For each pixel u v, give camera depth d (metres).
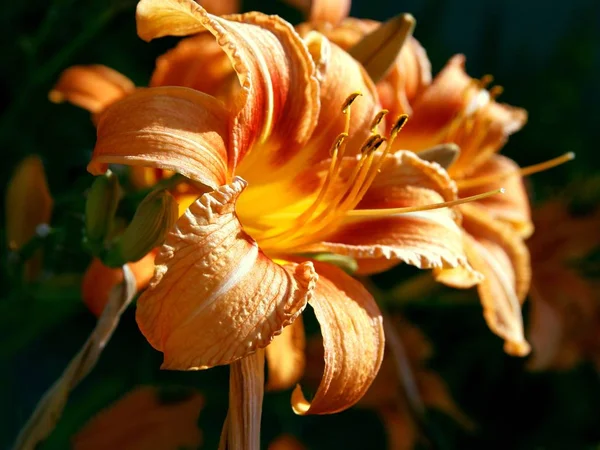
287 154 0.25
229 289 0.20
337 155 0.26
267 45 0.24
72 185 0.36
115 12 0.36
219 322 0.20
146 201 0.23
